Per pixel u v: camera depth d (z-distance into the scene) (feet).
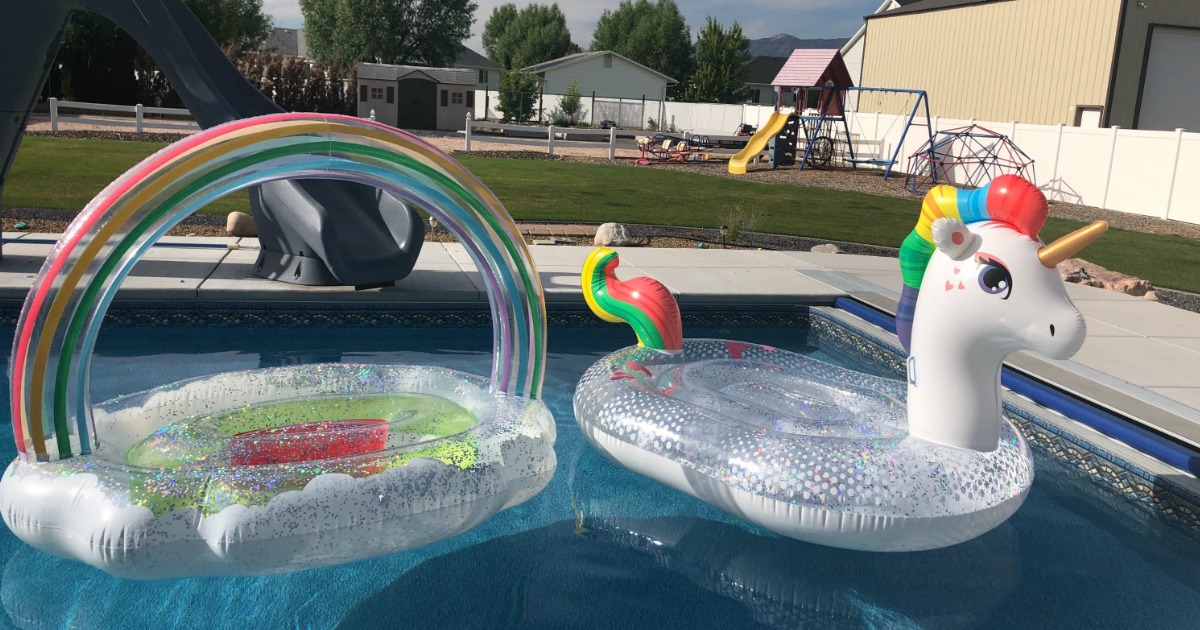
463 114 117.50
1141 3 70.69
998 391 11.93
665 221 41.14
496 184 52.19
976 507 11.41
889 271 30.22
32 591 11.02
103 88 98.07
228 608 10.85
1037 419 17.42
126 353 19.79
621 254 30.76
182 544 9.91
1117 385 18.44
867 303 25.18
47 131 63.21
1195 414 16.76
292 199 22.52
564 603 11.26
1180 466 14.88
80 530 9.86
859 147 88.02
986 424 11.81
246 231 31.48
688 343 16.89
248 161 11.02
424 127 116.78
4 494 10.33
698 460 12.62
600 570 12.16
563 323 24.30
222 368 19.02
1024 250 11.05
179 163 10.56
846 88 77.05
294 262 23.25
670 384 14.83
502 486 11.71
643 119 143.74
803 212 48.55
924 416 12.00
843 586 11.99
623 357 16.01
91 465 10.44
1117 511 14.78
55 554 10.30
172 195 10.71
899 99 97.86
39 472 10.34
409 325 23.29
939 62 91.25
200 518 10.01
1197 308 29.76
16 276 22.11
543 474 12.40
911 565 12.64
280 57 110.42
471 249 13.52
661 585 11.84
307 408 14.05
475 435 11.96
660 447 13.08
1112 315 24.93
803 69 78.07
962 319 11.41
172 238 28.99
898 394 15.06
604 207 44.93
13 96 21.90
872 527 11.35
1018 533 13.84
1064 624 11.27
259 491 10.20
